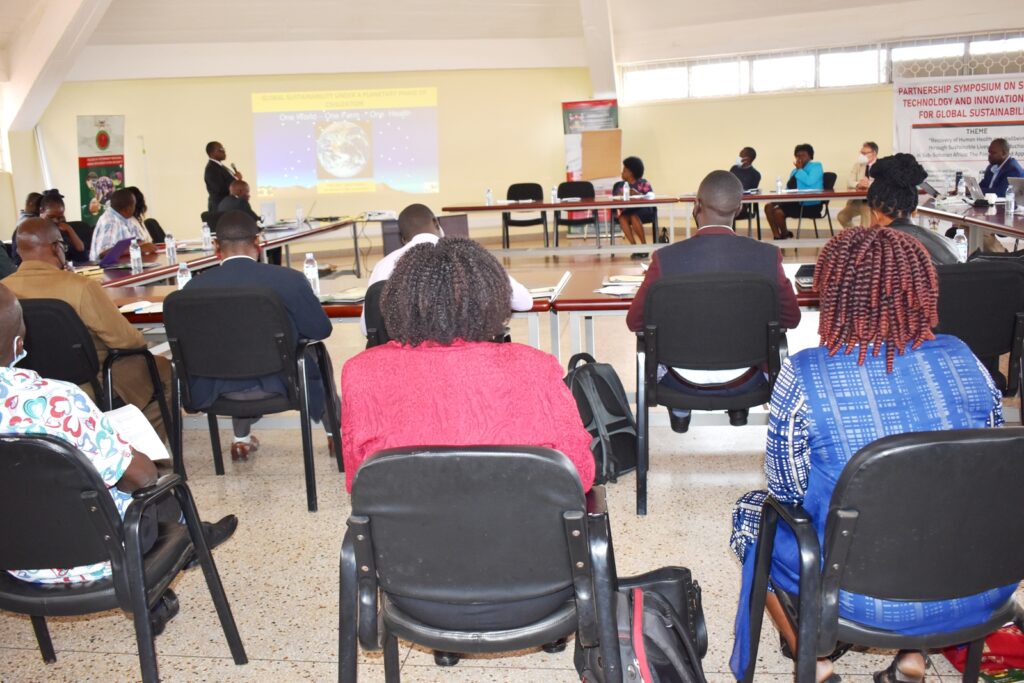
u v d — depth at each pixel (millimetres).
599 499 1492
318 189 10930
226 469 3396
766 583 1612
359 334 5984
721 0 10148
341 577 1422
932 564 1303
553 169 11289
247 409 2871
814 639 1367
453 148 11062
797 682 1385
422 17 10398
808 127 10383
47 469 1495
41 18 9281
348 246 10992
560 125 11188
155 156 10883
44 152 10930
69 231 6160
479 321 1397
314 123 10828
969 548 1293
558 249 8359
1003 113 9461
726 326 2521
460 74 10930
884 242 1400
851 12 9891
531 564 1346
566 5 10383
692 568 2428
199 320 2711
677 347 2582
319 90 10789
